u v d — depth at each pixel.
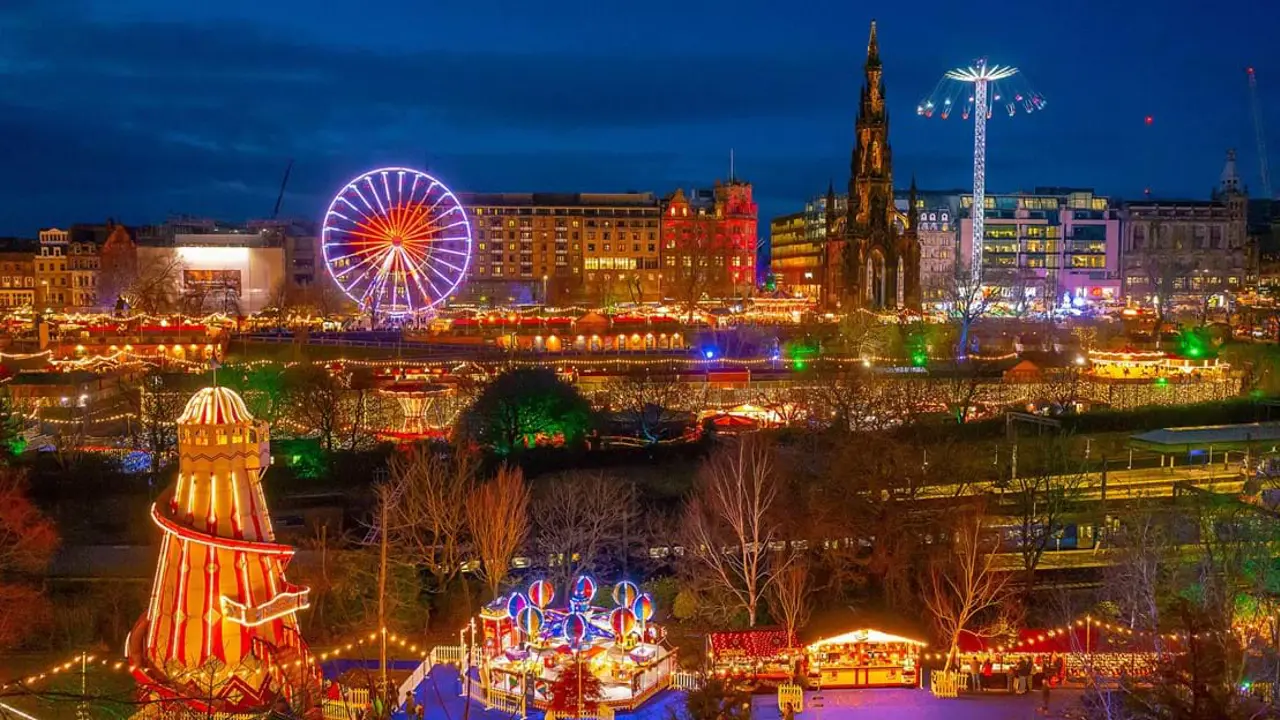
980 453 98.56
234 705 35.38
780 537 75.44
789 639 61.19
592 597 62.09
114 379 133.38
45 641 65.50
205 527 47.59
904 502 76.94
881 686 59.81
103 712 52.53
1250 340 177.12
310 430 113.38
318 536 80.25
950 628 64.12
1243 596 61.81
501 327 187.12
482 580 76.31
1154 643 51.53
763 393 131.75
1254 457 94.69
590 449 102.31
